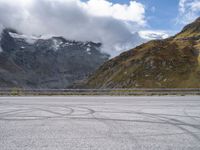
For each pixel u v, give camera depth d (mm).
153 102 29266
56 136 11914
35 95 45594
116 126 14320
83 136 11922
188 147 10195
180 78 153125
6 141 10961
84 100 32250
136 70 172500
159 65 168375
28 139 11320
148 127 14094
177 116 18172
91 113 19391
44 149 9781
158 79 157750
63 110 21203
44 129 13453
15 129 13445
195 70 157000
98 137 11742
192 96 44469
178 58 171375
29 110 21172
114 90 48781
